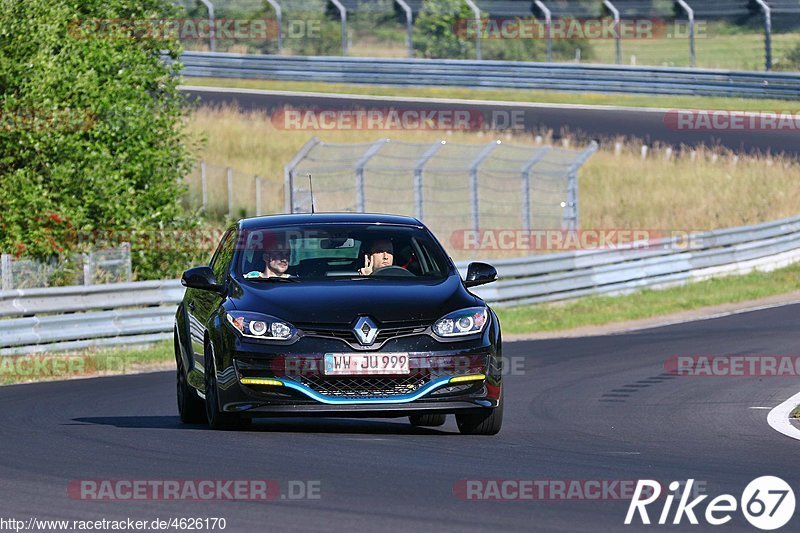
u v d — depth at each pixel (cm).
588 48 19950
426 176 12769
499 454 3048
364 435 3403
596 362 5953
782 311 8469
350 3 18088
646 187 13475
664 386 5022
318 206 11944
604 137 14850
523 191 10762
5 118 7975
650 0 17650
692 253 10675
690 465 2911
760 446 3312
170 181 8994
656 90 16775
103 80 8850
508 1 18025
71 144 8156
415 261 3606
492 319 3384
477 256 10625
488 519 2244
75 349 6575
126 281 7475
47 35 8206
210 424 3475
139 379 5512
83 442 3272
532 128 15038
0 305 6262
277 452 3022
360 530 2156
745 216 12925
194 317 3722
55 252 7850
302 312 3250
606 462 2948
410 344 3219
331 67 17425
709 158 14412
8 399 4706
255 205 11775
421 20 19062
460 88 17175
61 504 2408
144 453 3031
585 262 9669
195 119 14712
